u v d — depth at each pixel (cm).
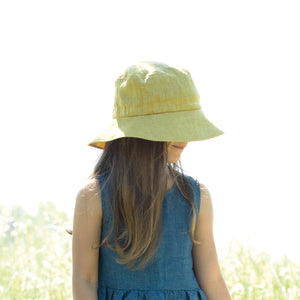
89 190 328
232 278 533
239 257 566
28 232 634
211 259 340
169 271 325
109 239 324
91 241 326
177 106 322
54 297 508
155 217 324
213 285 339
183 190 333
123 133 319
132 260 322
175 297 324
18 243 632
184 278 328
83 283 325
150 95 321
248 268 551
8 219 658
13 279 516
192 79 331
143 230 322
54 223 716
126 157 330
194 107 326
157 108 321
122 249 322
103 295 326
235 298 483
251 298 506
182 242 329
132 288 323
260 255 567
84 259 326
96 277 329
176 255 328
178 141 317
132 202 324
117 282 324
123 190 324
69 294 514
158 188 326
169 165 338
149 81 321
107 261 327
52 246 635
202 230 338
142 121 320
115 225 324
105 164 337
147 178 327
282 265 566
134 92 323
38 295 514
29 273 537
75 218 329
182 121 321
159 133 317
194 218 332
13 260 593
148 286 323
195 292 330
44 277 550
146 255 323
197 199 335
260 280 532
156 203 324
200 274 339
